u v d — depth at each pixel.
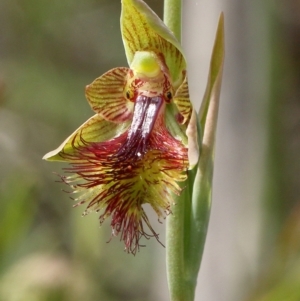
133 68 0.13
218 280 0.20
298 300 0.17
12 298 0.19
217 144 0.21
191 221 0.12
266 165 0.23
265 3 0.23
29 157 0.28
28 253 0.25
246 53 0.21
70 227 0.26
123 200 0.12
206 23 0.20
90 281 0.22
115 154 0.12
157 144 0.12
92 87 0.13
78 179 0.12
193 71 0.20
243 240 0.21
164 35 0.12
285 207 0.26
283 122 0.28
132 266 0.27
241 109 0.21
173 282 0.12
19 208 0.20
